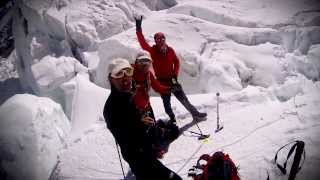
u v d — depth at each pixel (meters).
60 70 8.43
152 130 4.57
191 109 5.82
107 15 9.67
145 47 5.55
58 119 6.02
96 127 6.21
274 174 4.39
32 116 5.23
